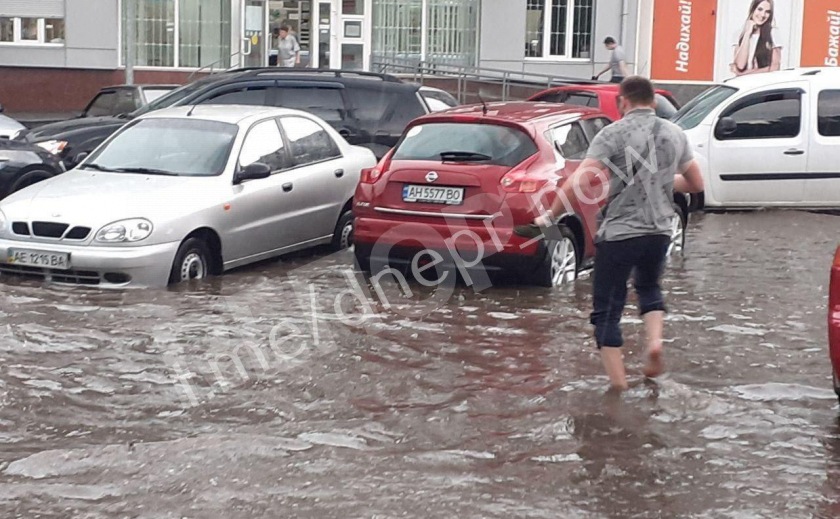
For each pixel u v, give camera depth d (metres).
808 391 7.06
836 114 15.22
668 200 7.03
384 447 6.02
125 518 5.11
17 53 26.69
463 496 5.38
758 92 15.20
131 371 7.32
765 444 6.14
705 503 5.36
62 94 27.03
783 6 29.48
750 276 10.82
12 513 5.14
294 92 14.08
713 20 29.34
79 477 5.57
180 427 6.33
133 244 9.43
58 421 6.41
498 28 28.55
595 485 5.55
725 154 15.03
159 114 11.44
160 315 8.70
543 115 10.41
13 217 9.69
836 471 5.77
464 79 27.98
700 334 8.49
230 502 5.29
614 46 25.98
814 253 12.17
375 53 28.52
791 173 15.13
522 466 5.77
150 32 27.23
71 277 9.55
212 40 27.72
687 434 6.27
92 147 14.66
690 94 29.45
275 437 6.12
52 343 7.89
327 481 5.54
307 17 28.25
